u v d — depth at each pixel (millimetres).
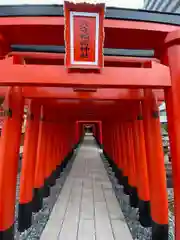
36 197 6508
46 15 3123
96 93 5320
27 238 4809
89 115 11188
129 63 4855
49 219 5828
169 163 11320
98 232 5070
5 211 3752
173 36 3164
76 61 2990
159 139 4336
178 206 3133
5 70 3082
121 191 8586
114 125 11523
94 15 2793
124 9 3203
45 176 7871
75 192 8469
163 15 3264
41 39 3498
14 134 4039
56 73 3104
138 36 3361
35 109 5770
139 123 5789
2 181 3758
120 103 7277
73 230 5168
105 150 18469
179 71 3178
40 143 7020
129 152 7188
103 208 6680
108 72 3152
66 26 2838
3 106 4125
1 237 3686
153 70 3213
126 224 5523
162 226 4184
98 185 9570
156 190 4250
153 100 4480
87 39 2908
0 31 3230
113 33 3283
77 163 15688
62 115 10758
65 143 13961
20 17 3125
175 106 3166
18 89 4211
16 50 4227
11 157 3939
